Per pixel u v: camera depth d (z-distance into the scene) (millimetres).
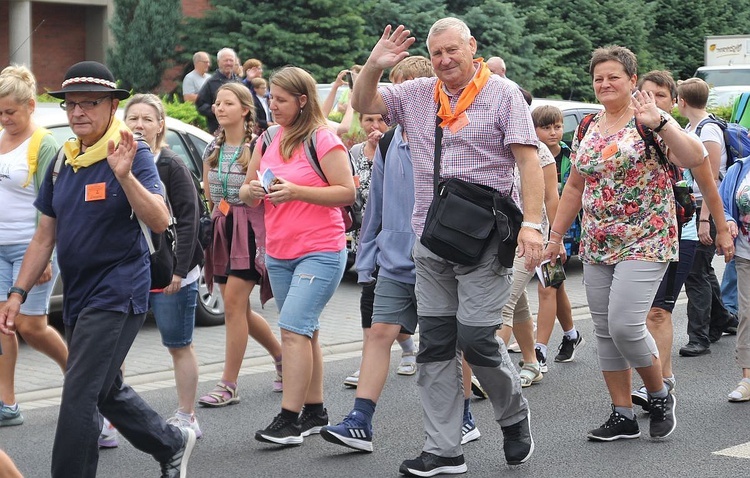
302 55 27469
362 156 7797
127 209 4594
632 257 5715
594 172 5785
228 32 28406
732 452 5852
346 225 6211
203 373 7984
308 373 5930
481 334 5121
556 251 6203
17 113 6273
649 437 6141
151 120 5887
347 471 5539
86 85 4547
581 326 9883
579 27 32000
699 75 27359
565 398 7191
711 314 9172
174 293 5980
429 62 6398
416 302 5820
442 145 5117
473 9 29031
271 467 5629
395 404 7066
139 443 4973
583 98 32375
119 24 29547
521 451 5477
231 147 6906
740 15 38625
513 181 5176
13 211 6270
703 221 8281
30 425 6555
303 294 5844
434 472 5406
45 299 6281
